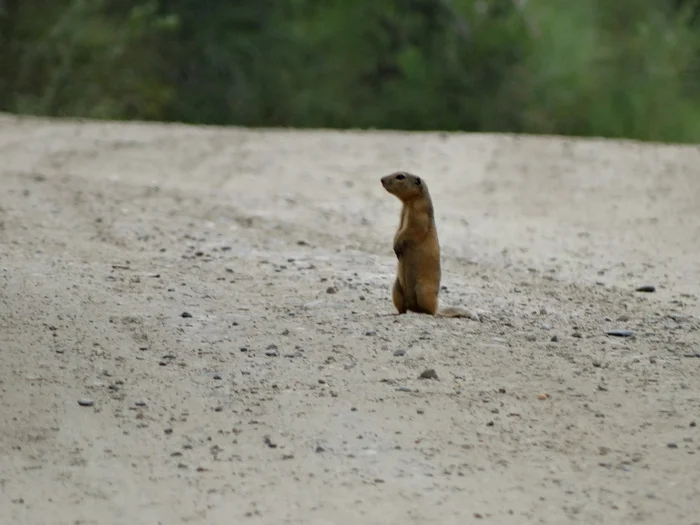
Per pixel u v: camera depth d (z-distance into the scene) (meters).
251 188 38.06
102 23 76.31
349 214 34.22
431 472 15.02
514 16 82.06
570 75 82.12
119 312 21.02
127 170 40.12
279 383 17.83
